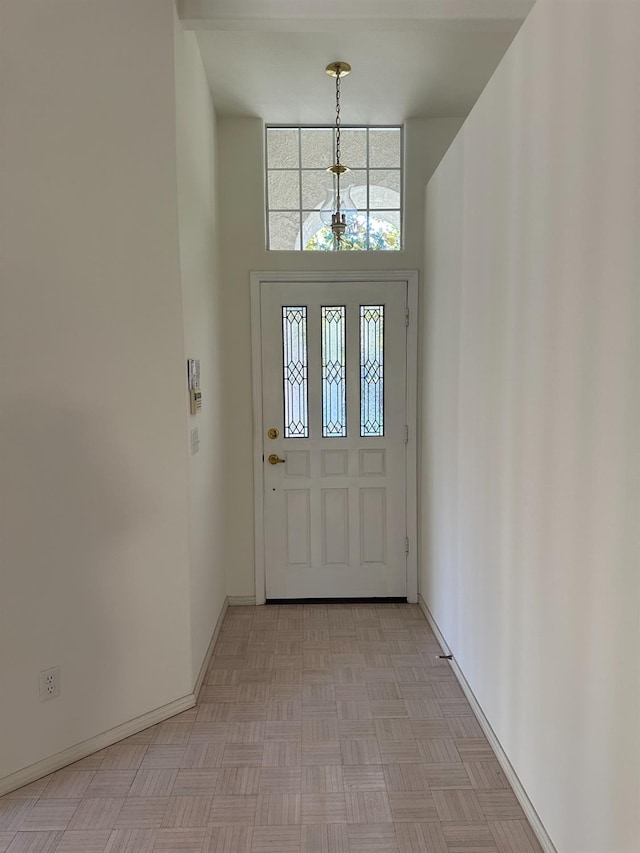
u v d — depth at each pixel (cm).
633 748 122
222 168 334
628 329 122
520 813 184
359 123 341
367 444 352
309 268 340
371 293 343
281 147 346
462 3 231
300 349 346
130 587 226
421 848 171
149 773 205
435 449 309
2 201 188
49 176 198
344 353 346
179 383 234
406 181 338
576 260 145
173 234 227
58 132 199
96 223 209
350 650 296
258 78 289
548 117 161
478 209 228
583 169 140
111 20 208
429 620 328
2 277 189
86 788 197
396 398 349
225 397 346
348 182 348
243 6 230
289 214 348
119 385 218
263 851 170
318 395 348
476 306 232
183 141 236
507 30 238
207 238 291
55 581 205
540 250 167
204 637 275
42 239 197
